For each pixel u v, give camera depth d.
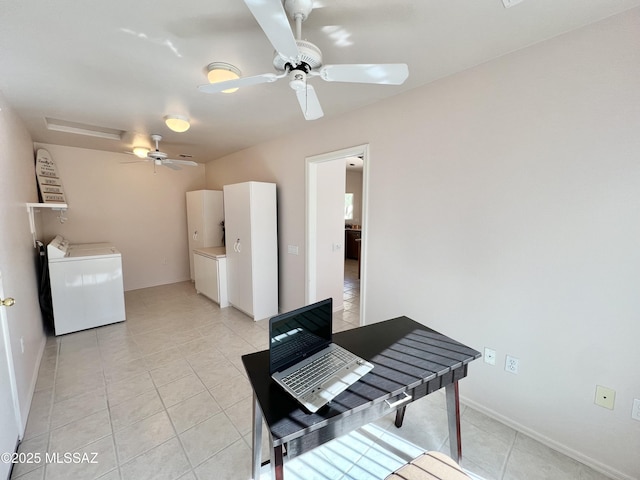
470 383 2.03
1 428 1.45
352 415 1.10
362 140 2.58
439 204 2.08
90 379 2.38
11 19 1.35
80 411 2.00
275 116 2.77
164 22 1.40
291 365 1.26
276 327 1.21
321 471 1.56
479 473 1.53
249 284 3.62
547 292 1.65
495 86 1.76
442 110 2.01
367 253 2.61
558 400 1.66
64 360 2.67
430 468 1.14
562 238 1.58
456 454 1.50
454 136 1.96
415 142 2.19
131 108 2.56
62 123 3.20
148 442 1.74
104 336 3.18
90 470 1.55
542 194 1.63
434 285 2.16
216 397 2.16
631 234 1.38
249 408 2.05
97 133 3.51
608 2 1.28
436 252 2.13
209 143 3.95
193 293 4.82
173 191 5.37
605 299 1.47
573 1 1.27
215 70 1.80
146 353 2.81
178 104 2.46
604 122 1.42
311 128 3.11
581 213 1.51
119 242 4.81
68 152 4.21
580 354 1.57
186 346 2.96
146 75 1.94
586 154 1.47
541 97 1.59
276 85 2.09
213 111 2.64
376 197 2.50
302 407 1.05
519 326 1.77
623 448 1.47
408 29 1.47
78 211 4.36
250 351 2.86
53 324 3.36
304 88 1.44
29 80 1.99
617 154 1.39
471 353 1.43
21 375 1.93
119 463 1.60
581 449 1.60
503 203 1.77
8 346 1.65
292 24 1.42
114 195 4.70
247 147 4.18
